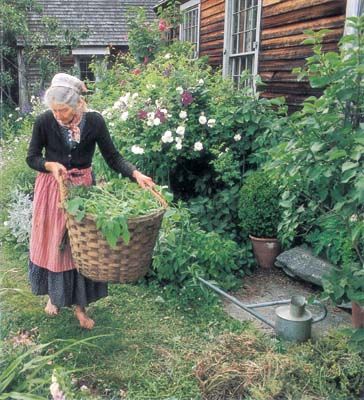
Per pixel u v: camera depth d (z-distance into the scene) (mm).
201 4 9555
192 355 3039
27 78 15898
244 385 2658
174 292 3869
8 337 3133
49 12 17016
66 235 3029
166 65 6250
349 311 3707
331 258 3959
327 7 4852
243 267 4480
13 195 5559
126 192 2928
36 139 3025
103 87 7801
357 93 2664
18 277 4273
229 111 4902
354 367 2744
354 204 2656
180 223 4184
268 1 6215
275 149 2834
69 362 2928
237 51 7672
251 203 4500
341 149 2596
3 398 2154
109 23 17047
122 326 3389
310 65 2850
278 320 3193
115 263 2631
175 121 4945
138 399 2646
